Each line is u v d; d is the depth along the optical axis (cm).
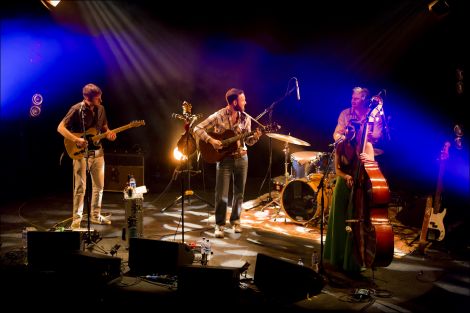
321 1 938
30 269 513
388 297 457
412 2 861
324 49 968
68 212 763
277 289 461
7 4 913
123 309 427
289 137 691
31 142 1013
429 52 884
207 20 994
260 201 823
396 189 936
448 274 517
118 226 679
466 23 784
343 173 509
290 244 613
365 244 477
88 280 471
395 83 938
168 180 1009
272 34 984
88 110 640
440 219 585
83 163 646
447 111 898
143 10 973
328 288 478
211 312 425
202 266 439
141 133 1057
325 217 700
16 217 731
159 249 495
